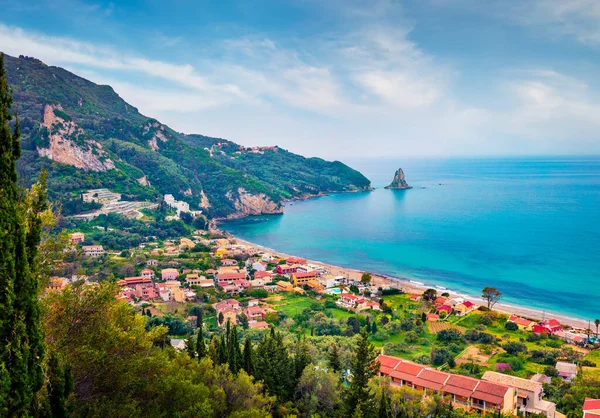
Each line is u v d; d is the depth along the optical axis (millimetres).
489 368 92938
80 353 29984
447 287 171125
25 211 27891
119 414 29719
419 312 133375
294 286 169875
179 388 34906
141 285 157500
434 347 101062
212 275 181125
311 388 64375
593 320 133375
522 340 110812
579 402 74750
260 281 171750
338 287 169125
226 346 70688
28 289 23875
